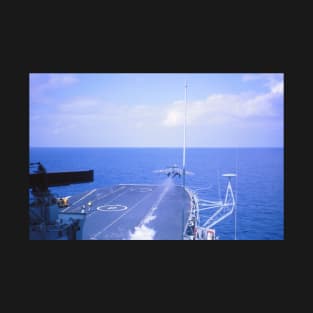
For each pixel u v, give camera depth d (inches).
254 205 2965.1
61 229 826.2
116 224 1090.7
